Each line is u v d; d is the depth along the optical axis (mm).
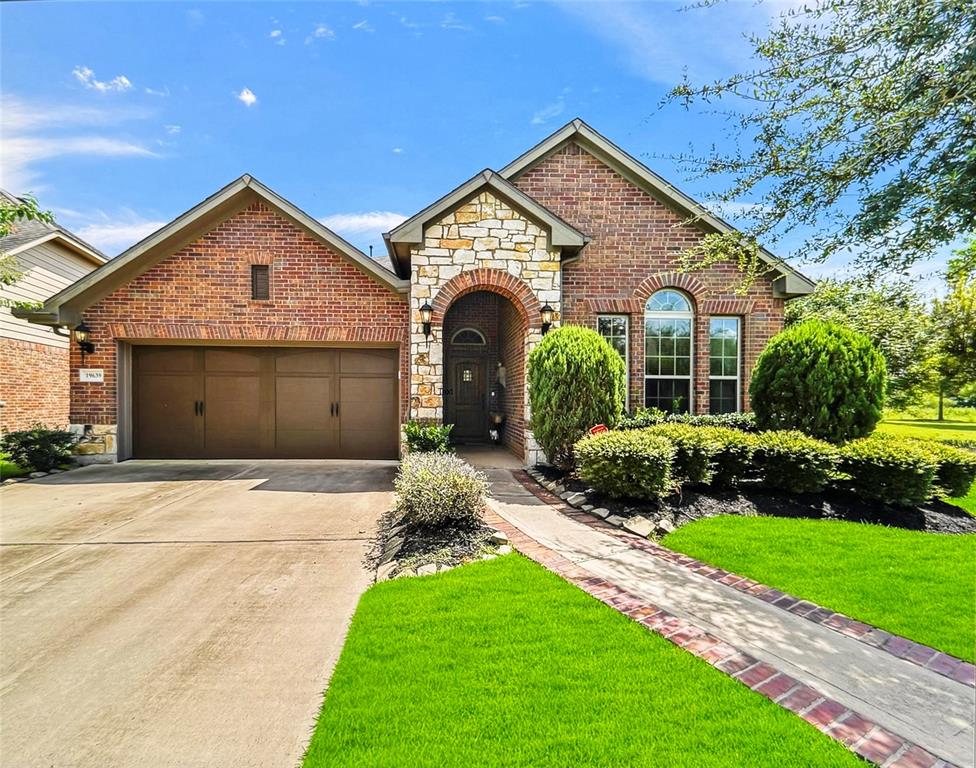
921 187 4777
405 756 2400
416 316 9836
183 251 10523
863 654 3354
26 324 13953
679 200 10961
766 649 3398
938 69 4672
